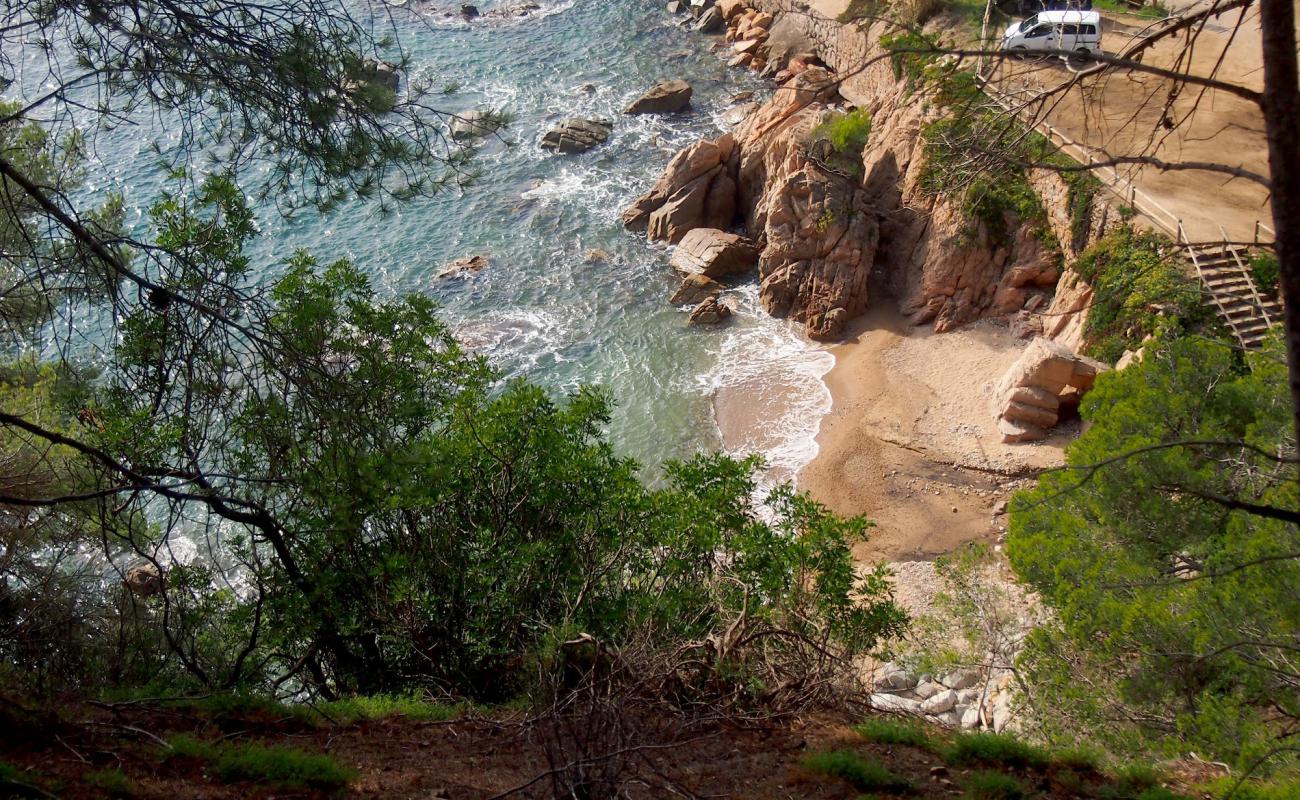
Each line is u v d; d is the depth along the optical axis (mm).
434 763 9531
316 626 12578
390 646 13781
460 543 14016
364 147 9703
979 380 33312
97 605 13984
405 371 13797
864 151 40938
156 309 10016
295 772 8805
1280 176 5891
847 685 11758
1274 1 5727
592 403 15984
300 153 9594
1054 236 33969
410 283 40781
